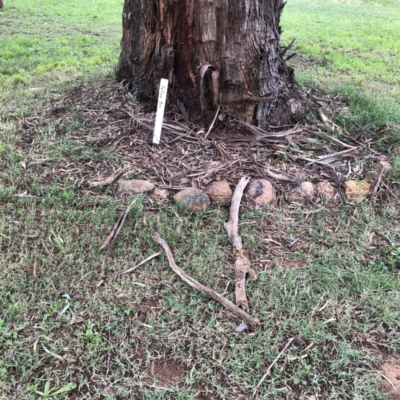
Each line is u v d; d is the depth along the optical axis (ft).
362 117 13.89
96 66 18.93
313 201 10.25
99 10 33.09
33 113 13.25
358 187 10.62
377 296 8.05
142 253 8.59
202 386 6.39
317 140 12.07
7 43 21.83
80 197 9.75
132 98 12.78
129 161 10.68
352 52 24.38
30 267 8.08
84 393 6.17
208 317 7.41
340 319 7.54
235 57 11.00
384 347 7.20
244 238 9.07
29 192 9.90
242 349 6.89
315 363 6.78
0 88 15.80
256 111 11.78
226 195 9.86
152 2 11.34
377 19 34.55
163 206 9.57
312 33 27.81
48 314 7.19
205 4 10.48
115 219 9.20
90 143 11.32
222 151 11.05
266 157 11.12
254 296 7.82
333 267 8.61
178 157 10.85
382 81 19.70
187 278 7.92
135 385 6.32
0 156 11.02
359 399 6.32
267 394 6.31
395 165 11.62
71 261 8.21
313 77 18.60
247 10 10.64
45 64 19.15
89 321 7.13
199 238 8.96
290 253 8.91
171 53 11.26
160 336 7.03
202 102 11.30
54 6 33.53
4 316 7.09
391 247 9.29
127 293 7.73
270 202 10.00
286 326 7.33
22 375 6.30
